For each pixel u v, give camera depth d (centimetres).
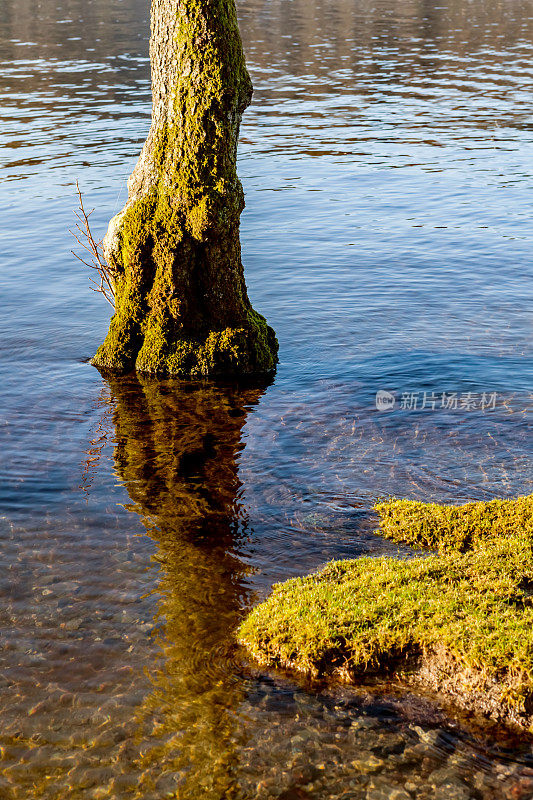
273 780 704
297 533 1092
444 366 1625
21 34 7994
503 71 5744
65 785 701
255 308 2019
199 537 1084
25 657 852
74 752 736
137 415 1470
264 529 1104
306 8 10550
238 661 853
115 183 3161
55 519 1127
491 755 729
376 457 1284
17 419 1448
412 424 1390
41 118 4397
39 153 3666
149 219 1559
